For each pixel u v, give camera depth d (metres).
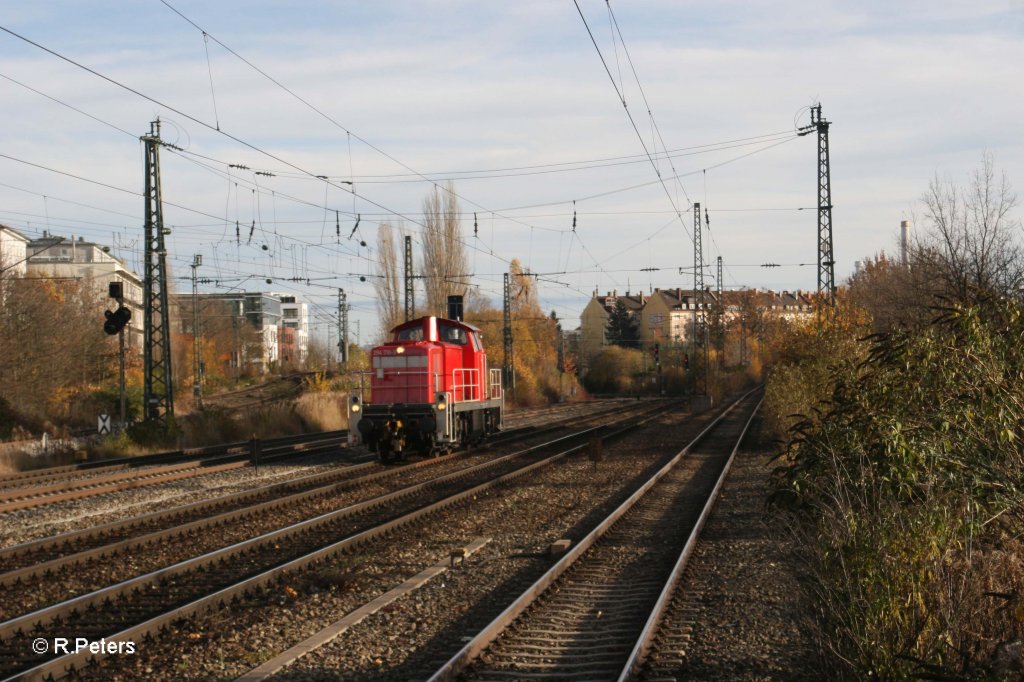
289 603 10.29
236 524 15.50
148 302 33.34
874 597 7.45
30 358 43.88
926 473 9.32
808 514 11.79
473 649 8.19
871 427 11.01
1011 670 6.93
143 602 10.17
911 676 6.66
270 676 7.82
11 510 17.36
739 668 7.99
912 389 11.09
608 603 10.32
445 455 28.03
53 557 12.78
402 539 14.23
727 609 9.93
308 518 16.17
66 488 20.31
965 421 9.84
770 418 32.84
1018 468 8.87
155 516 15.79
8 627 8.79
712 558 12.68
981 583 7.90
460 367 28.28
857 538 8.18
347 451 29.89
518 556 12.95
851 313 27.89
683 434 38.09
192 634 9.02
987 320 10.95
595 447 24.00
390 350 26.22
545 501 18.59
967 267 25.84
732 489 20.02
